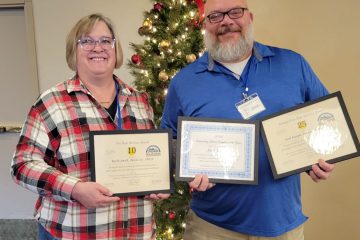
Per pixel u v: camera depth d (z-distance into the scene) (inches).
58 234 51.8
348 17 97.9
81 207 51.5
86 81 55.0
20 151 51.1
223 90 58.5
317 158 54.2
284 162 54.5
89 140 51.9
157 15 87.2
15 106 127.8
